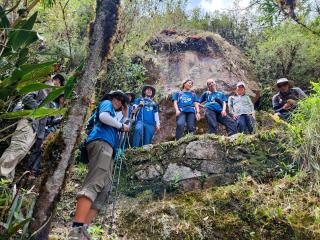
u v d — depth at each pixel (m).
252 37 11.47
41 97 4.52
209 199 4.95
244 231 4.55
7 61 2.70
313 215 4.59
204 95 7.31
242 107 7.04
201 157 5.75
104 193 3.69
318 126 5.34
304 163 5.30
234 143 5.80
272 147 5.66
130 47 9.20
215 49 9.93
